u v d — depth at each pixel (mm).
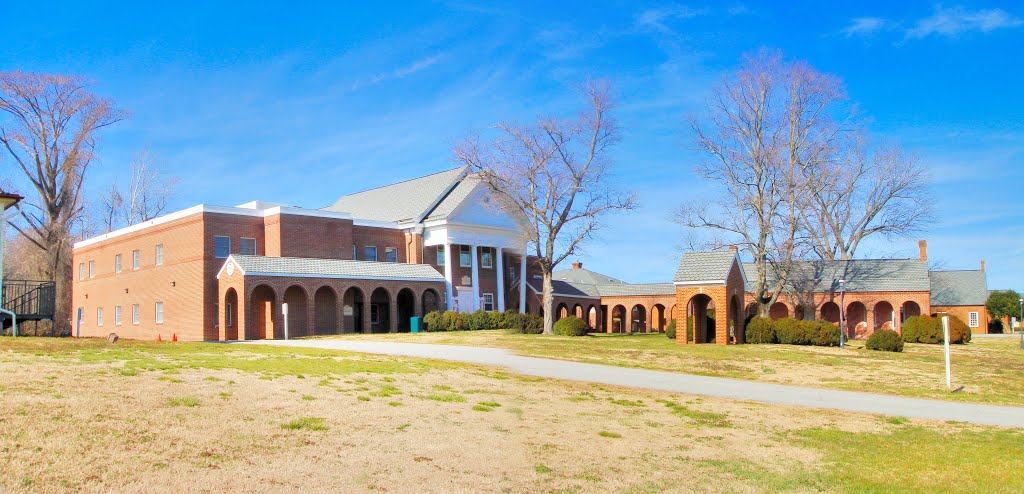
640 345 35094
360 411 13320
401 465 10023
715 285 36938
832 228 63750
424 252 53938
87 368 15133
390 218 56188
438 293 50781
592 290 69750
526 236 55656
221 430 10828
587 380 21250
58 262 56594
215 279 43719
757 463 11633
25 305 32969
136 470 8562
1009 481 10766
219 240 44312
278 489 8508
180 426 10773
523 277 57250
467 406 14930
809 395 19906
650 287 68938
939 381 23484
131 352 19906
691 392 19781
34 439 9219
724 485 10250
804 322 38188
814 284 60594
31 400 11273
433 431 12227
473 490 9211
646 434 13516
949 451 12805
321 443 10734
